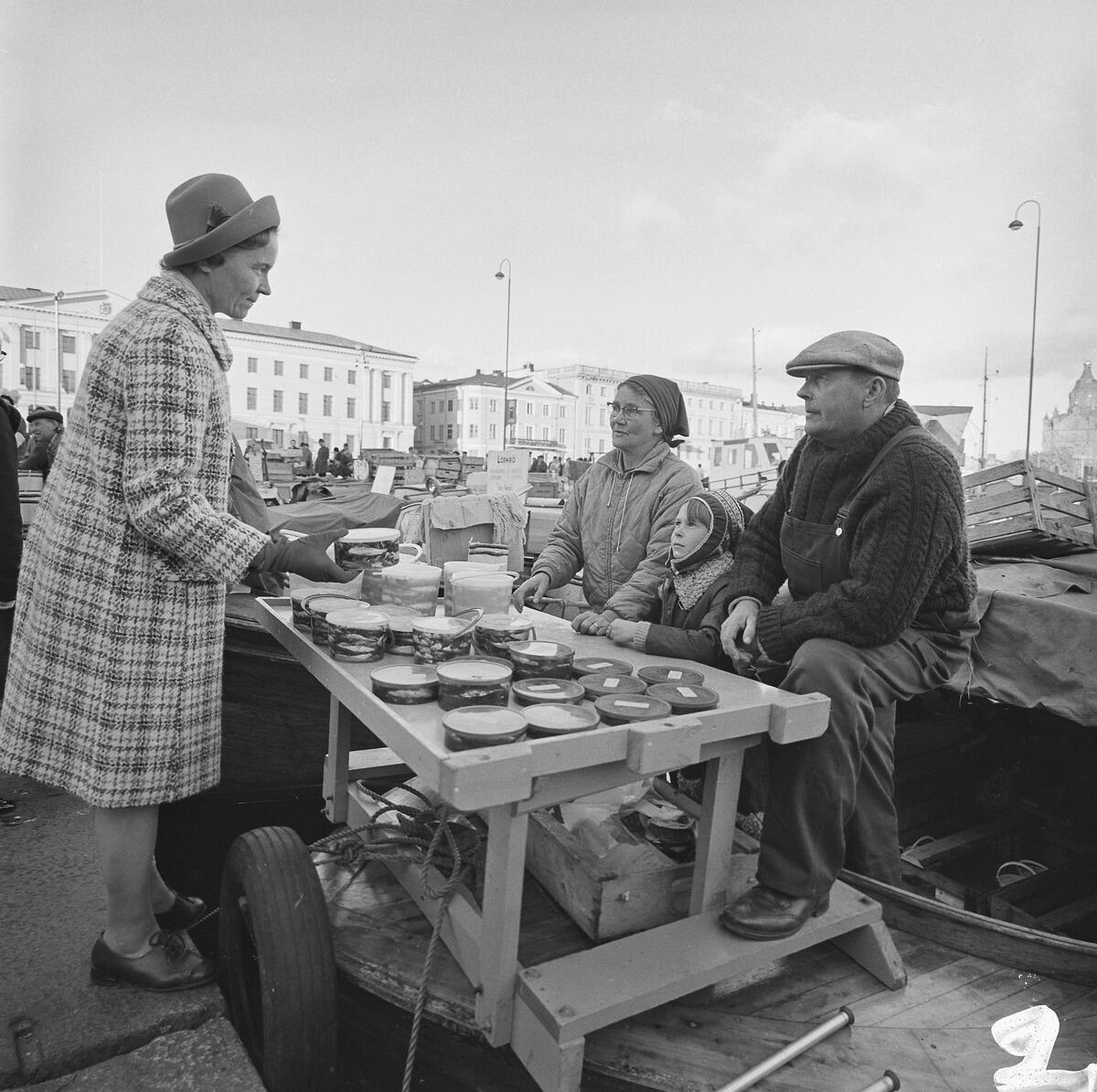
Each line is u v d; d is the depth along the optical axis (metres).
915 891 3.09
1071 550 3.92
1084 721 2.93
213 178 1.87
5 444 3.06
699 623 2.44
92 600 1.74
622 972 1.52
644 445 2.89
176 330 1.71
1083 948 1.84
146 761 1.79
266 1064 1.65
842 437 2.15
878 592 1.91
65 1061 1.80
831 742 1.77
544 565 2.98
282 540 1.83
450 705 1.51
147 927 2.04
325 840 2.04
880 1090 1.48
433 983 1.67
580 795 1.46
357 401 70.06
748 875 1.88
